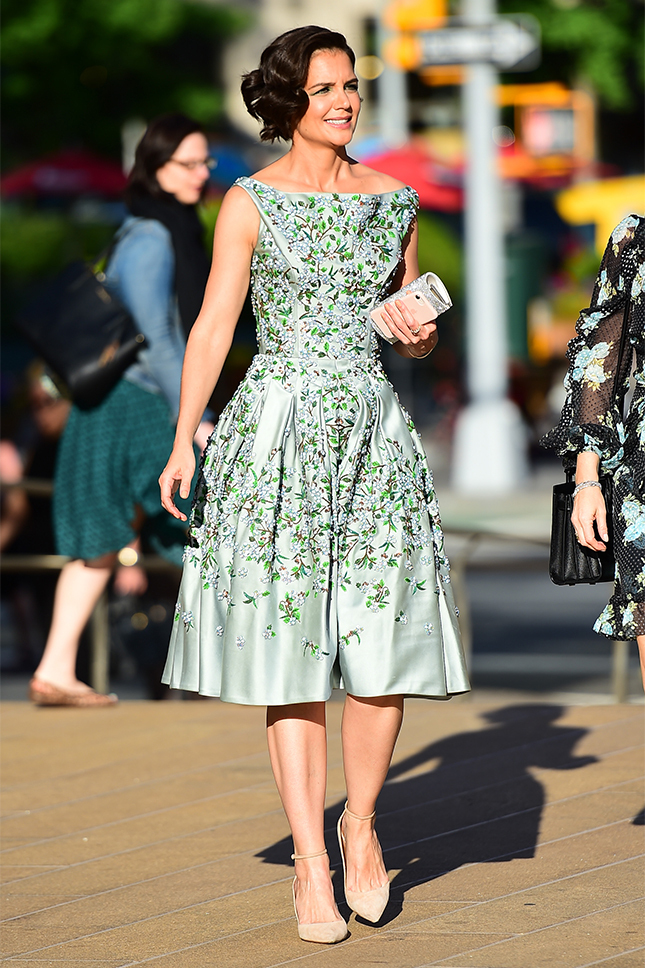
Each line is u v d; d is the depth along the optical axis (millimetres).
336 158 9859
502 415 51031
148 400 16266
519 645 28438
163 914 10164
